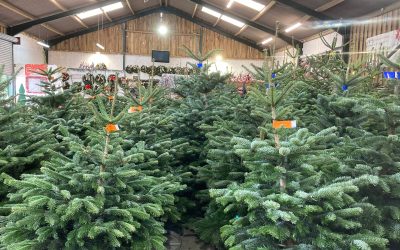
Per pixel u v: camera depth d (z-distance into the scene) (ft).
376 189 10.78
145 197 10.86
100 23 75.31
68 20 64.85
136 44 78.79
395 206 10.44
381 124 12.39
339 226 9.63
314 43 57.82
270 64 15.14
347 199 9.19
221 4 58.44
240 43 80.64
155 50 77.71
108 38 77.71
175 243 16.87
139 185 10.93
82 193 9.93
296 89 21.04
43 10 52.16
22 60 61.62
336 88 16.94
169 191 11.88
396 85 13.46
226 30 79.51
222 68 80.02
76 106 20.53
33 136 13.55
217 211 14.47
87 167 10.42
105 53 77.87
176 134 19.93
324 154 10.51
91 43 77.15
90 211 8.78
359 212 8.72
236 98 19.40
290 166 9.65
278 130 10.55
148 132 16.20
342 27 44.50
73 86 21.03
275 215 8.35
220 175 14.52
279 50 74.08
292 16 50.06
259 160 9.85
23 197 9.52
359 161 11.03
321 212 9.26
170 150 15.31
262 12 53.21
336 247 8.59
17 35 58.70
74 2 52.90
